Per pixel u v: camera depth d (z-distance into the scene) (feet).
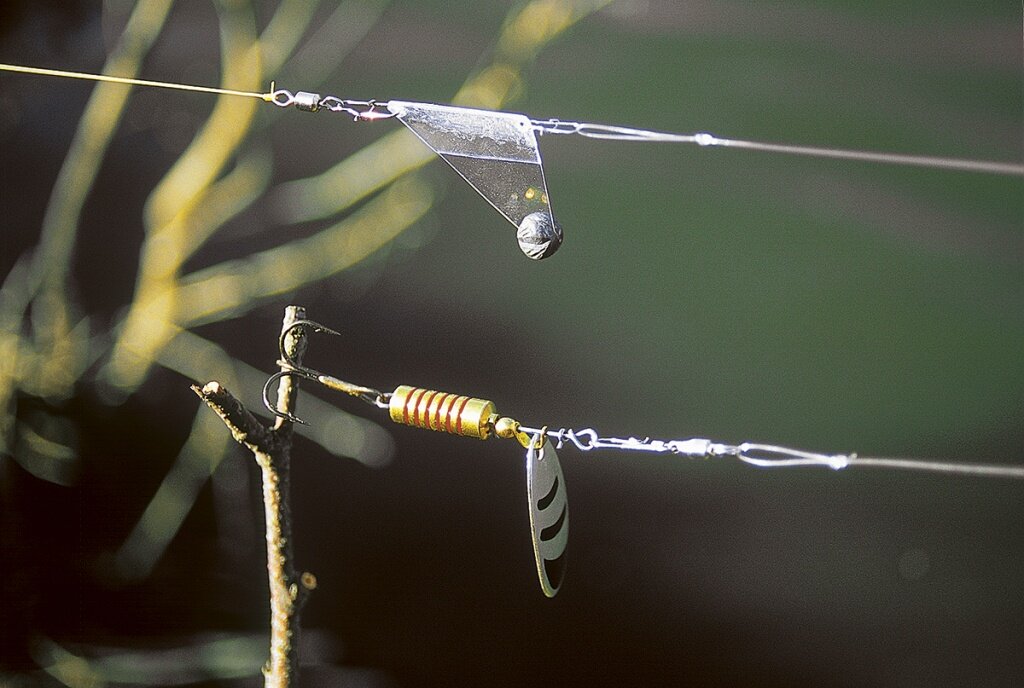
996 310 4.69
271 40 5.17
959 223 4.80
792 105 4.99
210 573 4.83
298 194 5.15
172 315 4.99
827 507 4.53
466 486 4.80
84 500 4.86
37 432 4.86
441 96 5.17
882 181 4.89
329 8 5.25
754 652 4.29
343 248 5.09
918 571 4.33
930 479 4.47
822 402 4.66
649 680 4.36
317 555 4.80
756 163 4.99
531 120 3.59
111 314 5.07
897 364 4.68
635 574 4.54
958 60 4.85
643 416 4.70
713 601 4.43
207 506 4.88
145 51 5.03
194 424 4.96
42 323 4.95
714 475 4.64
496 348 4.91
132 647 4.61
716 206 4.99
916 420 4.57
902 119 4.90
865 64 4.93
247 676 4.48
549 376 4.83
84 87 5.06
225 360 5.00
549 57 5.10
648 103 5.06
